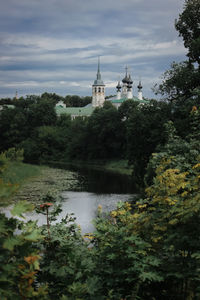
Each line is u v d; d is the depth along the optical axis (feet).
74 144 229.25
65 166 183.42
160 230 14.12
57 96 525.34
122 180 121.49
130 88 382.01
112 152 219.61
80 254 13.60
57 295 12.03
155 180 15.44
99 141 215.10
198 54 79.36
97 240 15.74
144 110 88.17
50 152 237.25
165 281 13.67
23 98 302.25
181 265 12.89
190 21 83.87
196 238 12.73
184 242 12.82
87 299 11.33
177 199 14.23
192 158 22.22
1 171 9.35
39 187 92.89
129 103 207.92
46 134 237.04
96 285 11.64
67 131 254.88
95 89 456.86
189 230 12.96
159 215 14.06
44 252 13.24
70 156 231.71
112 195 87.04
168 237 13.00
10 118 264.31
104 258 13.42
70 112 409.28
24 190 84.79
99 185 106.22
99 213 17.16
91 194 87.51
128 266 12.92
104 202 76.02
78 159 226.99
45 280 12.59
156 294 13.46
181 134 67.15
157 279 11.83
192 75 80.33
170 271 12.69
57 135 242.37
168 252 14.06
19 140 259.80
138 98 388.37
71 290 11.32
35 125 269.23
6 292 8.23
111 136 216.54
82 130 237.04
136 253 12.87
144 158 86.48
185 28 86.17
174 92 86.38
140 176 87.71
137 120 85.92
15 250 9.05
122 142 210.38
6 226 8.57
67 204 71.97
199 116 28.48
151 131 79.36
